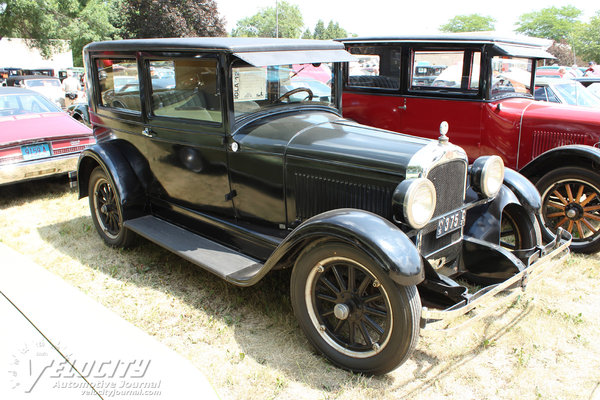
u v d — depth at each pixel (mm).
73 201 5859
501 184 3191
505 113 4801
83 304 1729
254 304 3344
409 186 2463
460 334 2975
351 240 2338
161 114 3637
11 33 29453
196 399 1377
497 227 3223
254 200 3258
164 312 3270
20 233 4758
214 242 3525
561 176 4180
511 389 2486
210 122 3258
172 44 3277
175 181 3754
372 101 5641
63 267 3975
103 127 4398
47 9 29797
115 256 4195
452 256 3096
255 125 3225
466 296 2514
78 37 31938
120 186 3934
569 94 6402
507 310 3242
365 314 2498
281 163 3031
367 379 2543
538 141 4684
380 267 2242
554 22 61594
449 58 4965
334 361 2643
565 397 2420
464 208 3021
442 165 2773
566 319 3113
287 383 2537
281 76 3396
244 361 2734
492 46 4641
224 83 3059
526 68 5441
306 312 2691
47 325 1580
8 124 5715
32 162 5555
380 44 5375
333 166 2828
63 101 14438
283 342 2914
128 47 3668
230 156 3262
